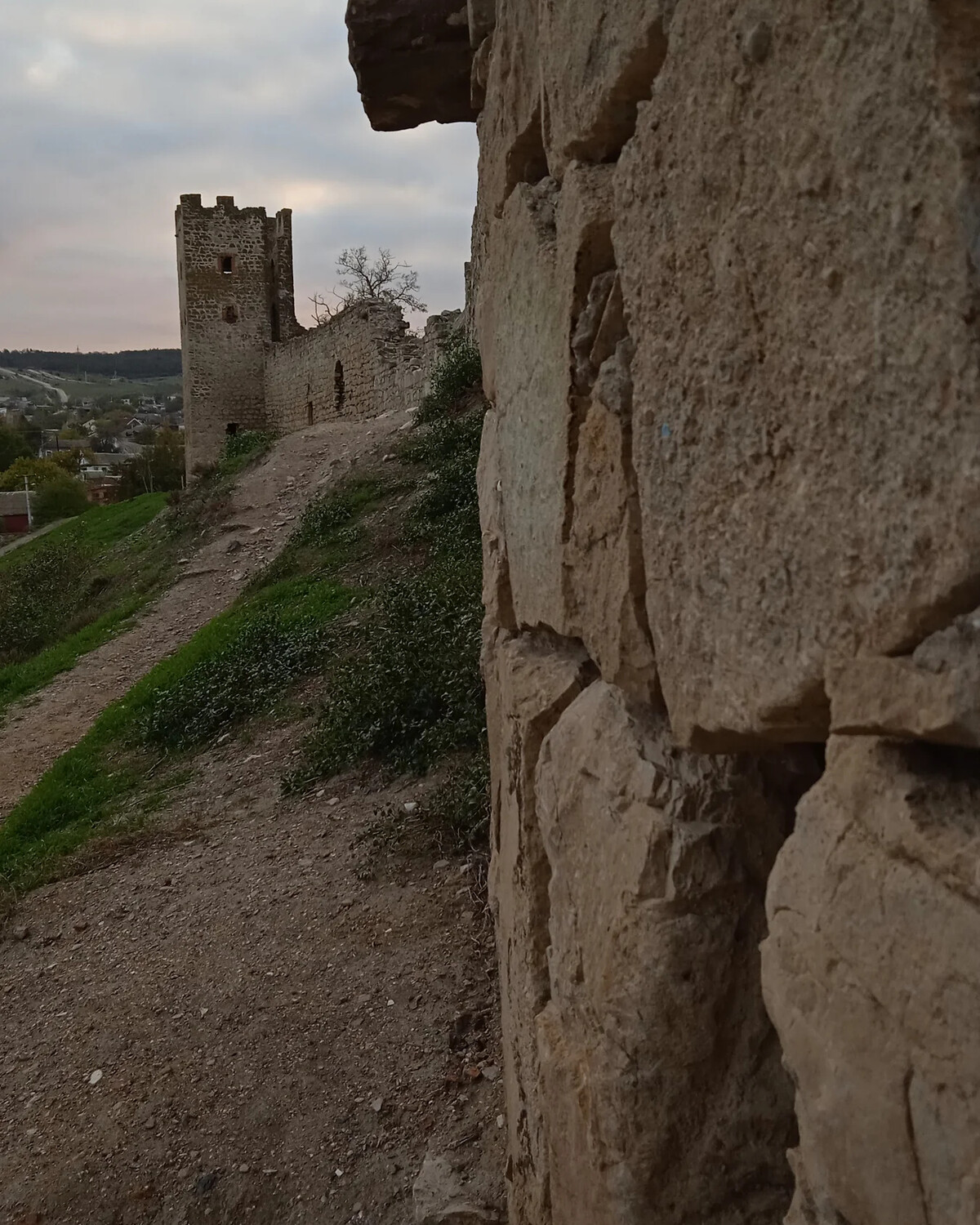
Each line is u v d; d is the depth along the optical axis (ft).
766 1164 4.76
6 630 51.01
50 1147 12.26
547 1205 6.63
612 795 5.30
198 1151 11.65
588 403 5.71
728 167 3.75
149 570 52.06
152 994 14.92
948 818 3.00
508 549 7.80
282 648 30.68
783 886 3.73
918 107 2.79
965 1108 2.78
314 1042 12.84
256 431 85.10
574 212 5.48
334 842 18.16
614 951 5.08
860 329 3.10
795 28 3.27
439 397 49.67
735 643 3.98
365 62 11.15
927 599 2.90
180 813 22.31
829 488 3.31
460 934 14.19
